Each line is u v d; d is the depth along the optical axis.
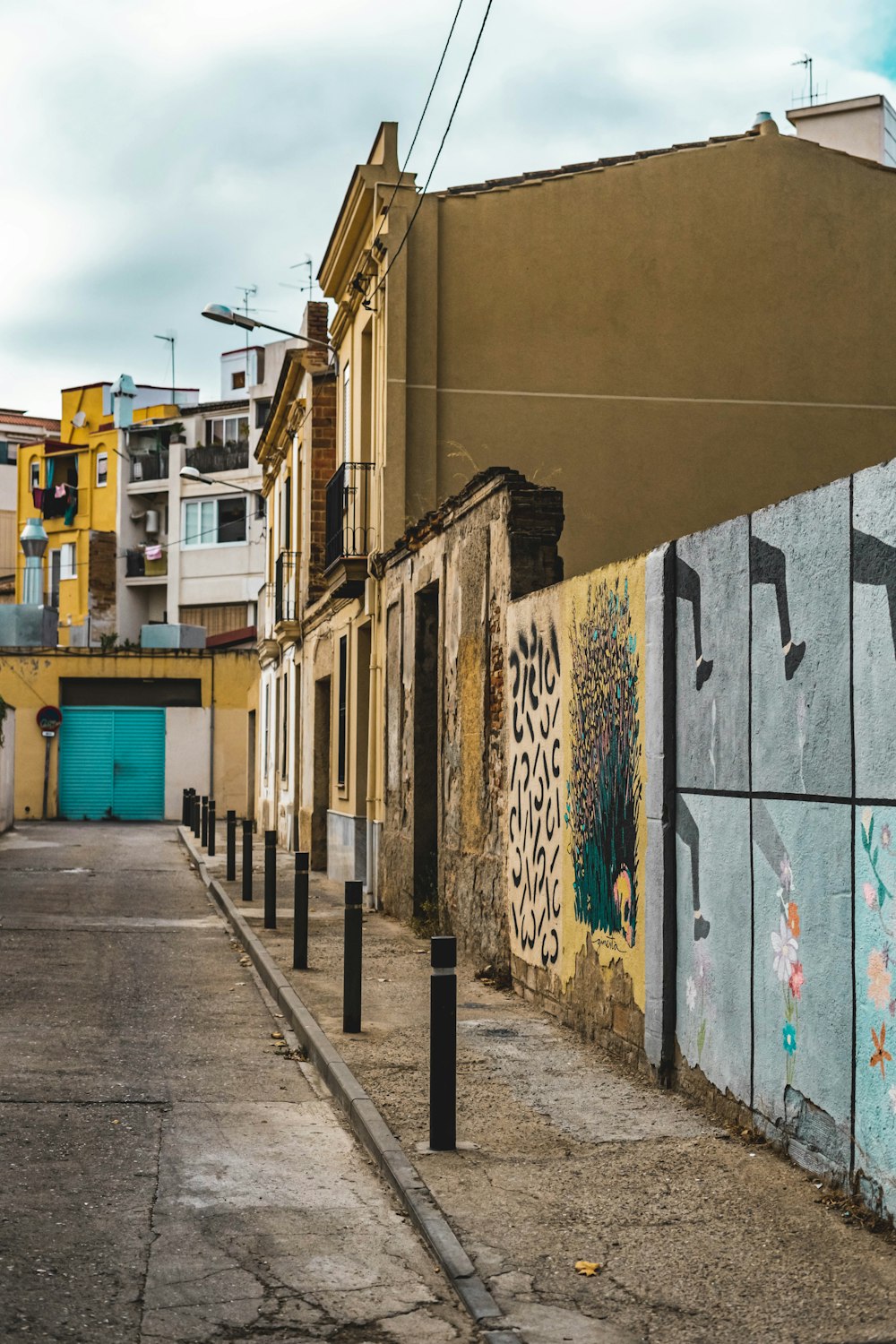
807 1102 5.89
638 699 7.93
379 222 16.88
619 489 16.78
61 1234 5.28
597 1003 8.61
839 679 5.62
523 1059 8.24
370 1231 5.45
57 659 40.31
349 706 19.23
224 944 14.23
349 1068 7.96
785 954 6.10
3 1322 4.39
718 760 6.87
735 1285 4.71
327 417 24.23
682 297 17.08
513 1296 4.64
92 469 60.59
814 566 5.86
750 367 17.12
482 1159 6.18
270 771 32.22
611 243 17.03
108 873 22.55
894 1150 5.15
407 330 16.55
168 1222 5.48
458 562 12.91
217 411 57.00
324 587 24.23
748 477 17.00
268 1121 7.18
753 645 6.47
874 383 17.36
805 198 17.42
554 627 9.66
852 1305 4.52
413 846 14.96
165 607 59.59
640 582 7.92
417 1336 4.42
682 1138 6.49
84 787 40.44
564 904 9.34
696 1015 7.14
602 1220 5.37
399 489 16.45
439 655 13.70
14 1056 8.44
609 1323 4.41
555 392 16.77
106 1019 9.84
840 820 5.59
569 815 9.24
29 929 14.90
